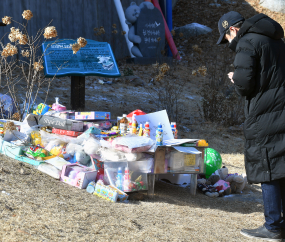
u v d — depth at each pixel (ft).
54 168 21.16
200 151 23.15
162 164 21.42
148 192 21.27
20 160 22.38
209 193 23.91
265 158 15.16
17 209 15.24
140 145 20.52
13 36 26.71
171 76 72.54
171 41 87.97
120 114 46.09
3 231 13.07
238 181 25.63
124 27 84.79
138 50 80.59
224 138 44.68
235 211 21.22
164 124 24.52
